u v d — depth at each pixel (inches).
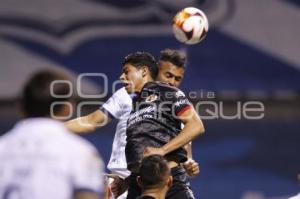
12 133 453.4
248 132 2009.1
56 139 445.4
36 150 443.2
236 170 1977.1
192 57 2111.2
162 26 2103.8
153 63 769.6
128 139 735.7
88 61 2087.8
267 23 2162.9
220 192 1941.4
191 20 837.2
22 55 2107.5
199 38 842.8
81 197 436.5
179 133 713.6
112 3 2126.0
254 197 1955.0
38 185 436.5
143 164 688.4
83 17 2126.0
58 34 2117.4
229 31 2134.6
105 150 1926.7
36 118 453.1
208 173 1963.6
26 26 2121.1
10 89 2081.7
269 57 2134.6
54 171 437.7
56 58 2103.8
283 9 2186.3
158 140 722.2
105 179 776.9
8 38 2112.5
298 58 2138.3
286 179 1982.0
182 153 729.6
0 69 2094.0
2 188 440.5
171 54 770.2
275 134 2022.6
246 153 1991.9
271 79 2112.5
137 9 2117.4
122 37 2111.2
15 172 441.4
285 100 2086.6
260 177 1974.7
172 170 728.3
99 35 2112.5
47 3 2134.6
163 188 689.0
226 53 2122.3
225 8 2139.5
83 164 439.5
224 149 1988.2
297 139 2022.6
